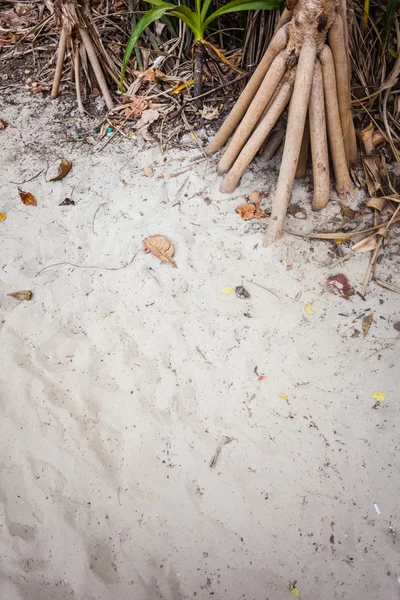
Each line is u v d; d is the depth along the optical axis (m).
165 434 1.56
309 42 1.64
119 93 2.15
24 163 2.04
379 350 1.64
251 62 2.05
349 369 1.62
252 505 1.47
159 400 1.61
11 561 1.44
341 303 1.72
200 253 1.82
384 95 1.91
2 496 1.51
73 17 1.95
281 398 1.59
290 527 1.44
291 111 1.72
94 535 1.46
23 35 2.28
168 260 1.81
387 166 1.91
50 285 1.80
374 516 1.45
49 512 1.49
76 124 2.11
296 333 1.68
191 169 1.98
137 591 1.41
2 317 1.75
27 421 1.59
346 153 1.89
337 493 1.47
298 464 1.51
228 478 1.50
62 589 1.42
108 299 1.77
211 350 1.67
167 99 2.11
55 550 1.45
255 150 1.84
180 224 1.88
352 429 1.54
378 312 1.70
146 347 1.68
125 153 2.03
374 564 1.40
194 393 1.61
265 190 1.92
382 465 1.50
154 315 1.73
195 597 1.40
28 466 1.54
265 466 1.51
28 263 1.84
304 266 1.79
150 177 1.98
